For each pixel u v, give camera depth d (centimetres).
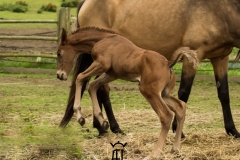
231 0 711
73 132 741
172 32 737
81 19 820
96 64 630
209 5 716
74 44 668
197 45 718
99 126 729
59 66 675
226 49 727
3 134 717
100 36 655
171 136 711
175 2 739
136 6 768
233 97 1088
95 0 804
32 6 3897
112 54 621
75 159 610
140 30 761
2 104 959
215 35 709
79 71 730
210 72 1394
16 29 2334
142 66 585
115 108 942
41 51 1656
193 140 686
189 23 723
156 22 747
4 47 1759
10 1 4038
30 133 728
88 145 669
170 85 603
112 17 789
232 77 1300
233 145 660
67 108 721
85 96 1088
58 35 1390
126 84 1269
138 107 956
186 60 707
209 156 614
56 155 623
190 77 711
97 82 647
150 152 626
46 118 836
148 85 580
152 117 855
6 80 1278
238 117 884
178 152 613
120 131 739
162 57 589
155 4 753
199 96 1099
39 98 1037
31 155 620
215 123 825
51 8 3644
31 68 1416
